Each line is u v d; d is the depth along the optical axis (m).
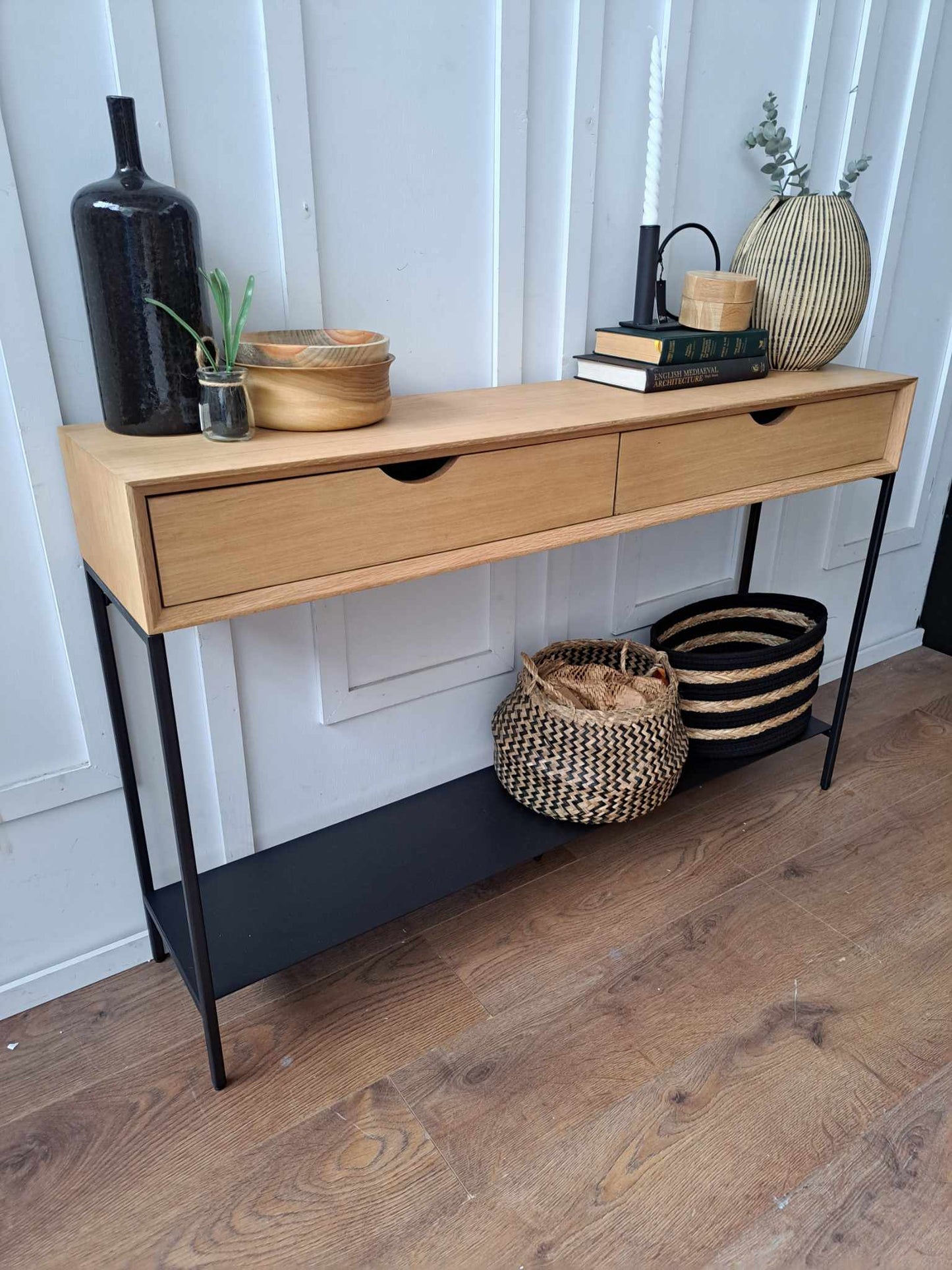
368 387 1.06
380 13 1.16
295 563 0.97
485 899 1.52
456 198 1.32
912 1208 1.03
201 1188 1.05
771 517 1.98
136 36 1.00
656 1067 1.21
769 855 1.64
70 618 1.17
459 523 1.08
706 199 1.62
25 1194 1.04
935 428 2.23
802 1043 1.24
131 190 0.93
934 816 1.76
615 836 1.69
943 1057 1.23
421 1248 0.99
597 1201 1.04
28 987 1.29
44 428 1.08
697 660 1.57
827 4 1.59
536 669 1.56
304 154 1.16
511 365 1.47
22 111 0.97
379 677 1.50
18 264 1.01
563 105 1.37
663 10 1.41
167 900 1.31
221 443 0.99
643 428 1.21
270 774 1.42
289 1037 1.25
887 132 1.81
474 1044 1.24
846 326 1.51
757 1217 1.02
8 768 1.19
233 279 1.17
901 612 2.46
